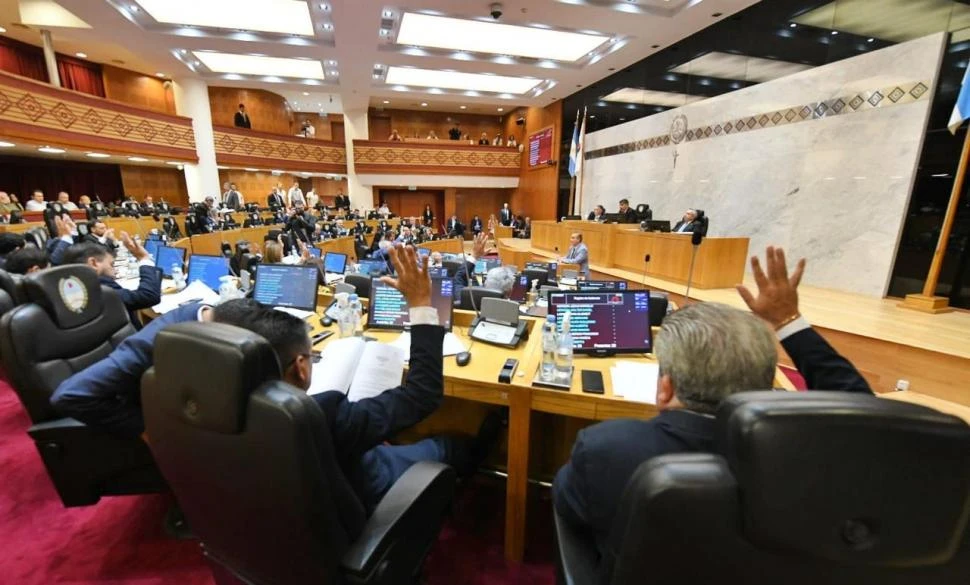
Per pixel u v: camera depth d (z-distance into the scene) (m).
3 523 1.78
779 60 6.34
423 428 2.21
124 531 1.74
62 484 1.47
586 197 11.56
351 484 1.07
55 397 1.23
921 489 0.42
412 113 16.61
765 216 6.61
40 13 7.43
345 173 15.09
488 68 9.16
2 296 2.25
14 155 9.70
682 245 5.96
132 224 7.62
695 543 0.48
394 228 11.71
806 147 6.02
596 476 0.81
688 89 8.05
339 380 1.29
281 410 0.69
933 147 4.79
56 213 6.52
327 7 6.62
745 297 1.16
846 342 3.80
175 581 1.51
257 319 0.94
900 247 5.12
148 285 2.64
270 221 9.94
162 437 0.82
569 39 7.87
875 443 0.42
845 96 5.52
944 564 0.44
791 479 0.43
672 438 0.77
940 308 4.51
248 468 0.74
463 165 15.05
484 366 1.79
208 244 7.06
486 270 4.61
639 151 9.42
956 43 4.57
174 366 0.74
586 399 1.54
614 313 1.98
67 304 1.57
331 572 0.83
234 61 9.49
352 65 9.01
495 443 2.11
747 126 6.86
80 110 8.17
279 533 0.79
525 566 1.63
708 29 7.54
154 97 12.37
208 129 11.12
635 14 6.68
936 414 0.43
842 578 0.46
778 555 0.46
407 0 6.31
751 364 0.76
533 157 14.34
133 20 7.01
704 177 7.72
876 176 5.27
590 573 0.89
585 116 10.72
